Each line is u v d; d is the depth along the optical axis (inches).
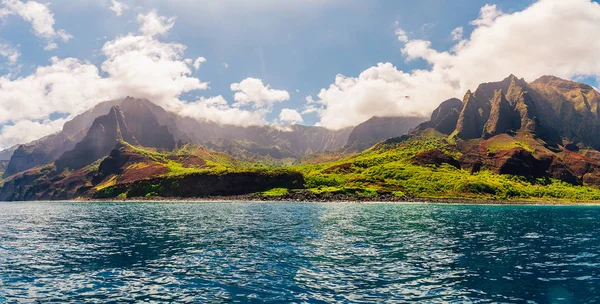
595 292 964.6
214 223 2795.3
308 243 1761.8
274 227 2485.2
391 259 1373.0
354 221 2940.5
